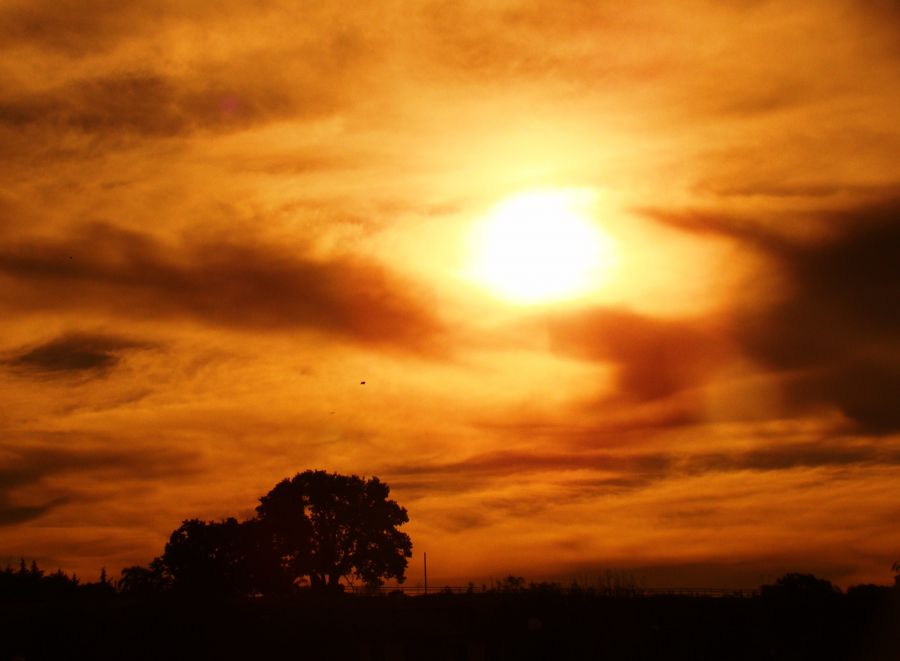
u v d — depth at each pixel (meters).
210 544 118.81
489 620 98.62
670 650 94.56
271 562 118.00
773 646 94.38
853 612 96.31
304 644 95.25
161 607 100.69
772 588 102.50
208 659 93.19
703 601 101.75
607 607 100.50
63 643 93.25
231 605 102.25
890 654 92.31
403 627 97.69
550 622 97.25
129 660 92.38
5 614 99.00
